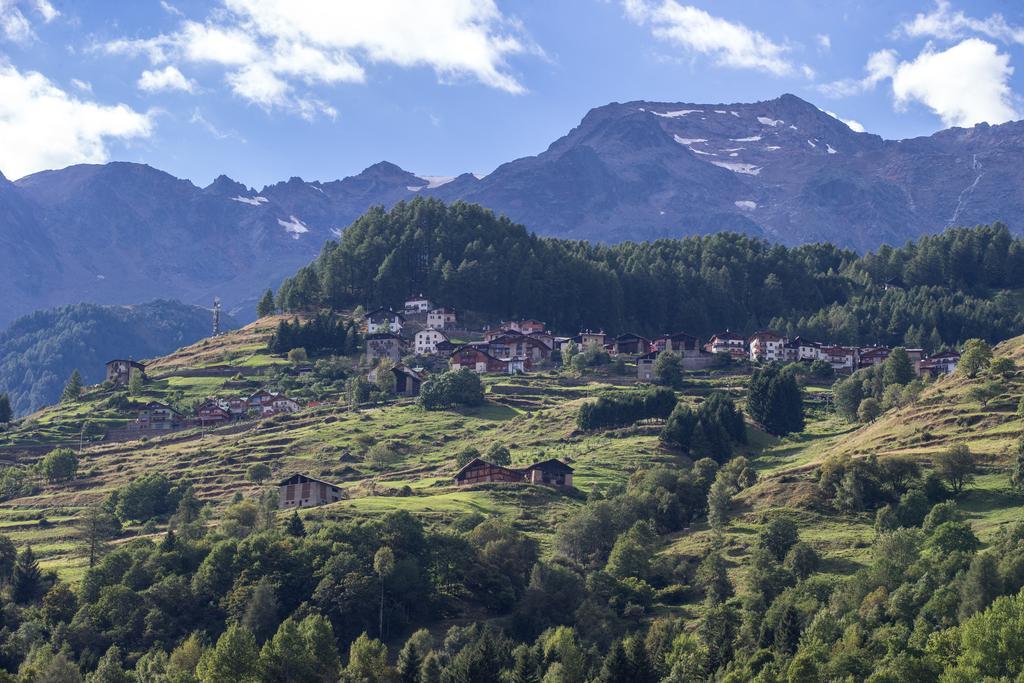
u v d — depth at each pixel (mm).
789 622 170125
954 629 154000
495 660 173625
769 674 154375
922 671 147750
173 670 181500
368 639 188375
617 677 167500
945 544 184500
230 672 178625
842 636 163125
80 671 186625
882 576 180125
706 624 181625
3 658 195750
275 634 189000
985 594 162250
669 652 176250
